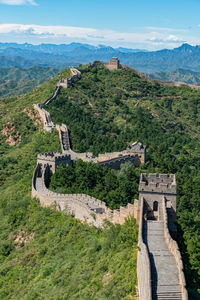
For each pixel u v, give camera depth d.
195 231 76.50
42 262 78.56
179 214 80.62
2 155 154.25
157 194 67.31
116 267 61.16
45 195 95.81
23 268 79.44
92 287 60.53
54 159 110.88
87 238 77.00
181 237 67.81
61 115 181.12
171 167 135.25
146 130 190.00
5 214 101.38
